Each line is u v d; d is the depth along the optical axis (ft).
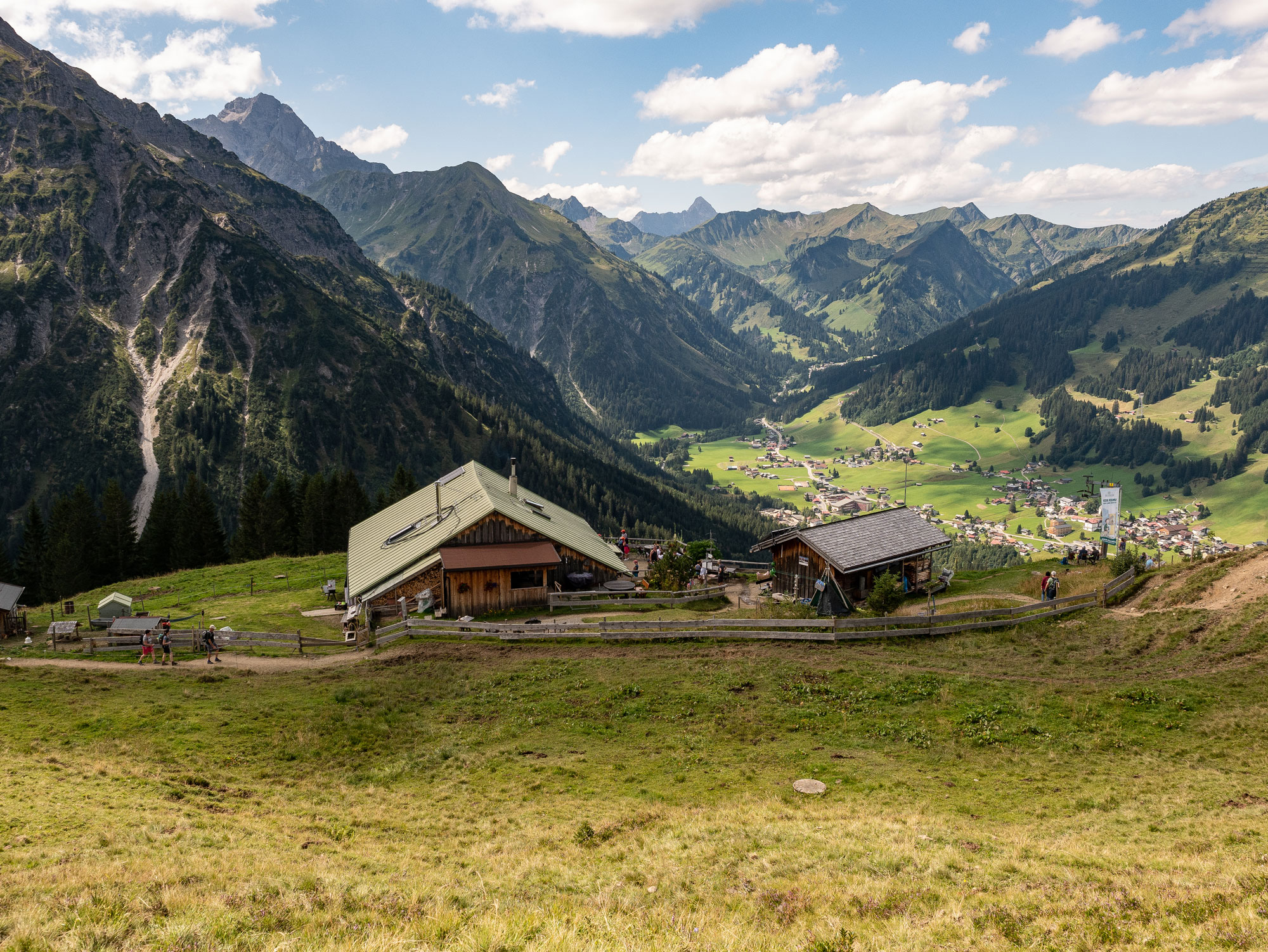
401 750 99.14
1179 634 123.03
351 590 191.62
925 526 196.65
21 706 110.73
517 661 134.31
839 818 70.54
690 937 41.78
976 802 76.23
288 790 85.20
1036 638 136.56
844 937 41.04
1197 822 65.51
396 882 55.31
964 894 49.57
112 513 366.43
